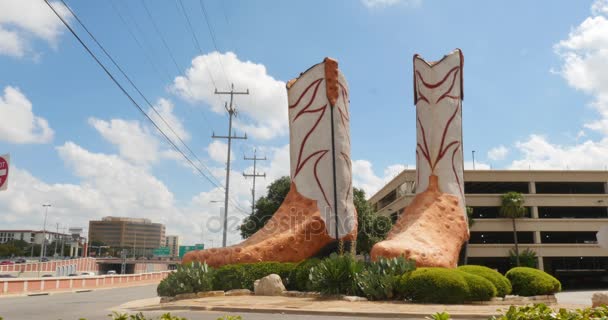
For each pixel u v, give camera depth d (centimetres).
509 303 1689
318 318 1319
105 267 11581
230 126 4434
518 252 5734
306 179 2430
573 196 5919
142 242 16825
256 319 1284
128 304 2045
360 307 1506
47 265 7312
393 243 2036
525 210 5694
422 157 2534
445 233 2255
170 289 1953
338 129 2458
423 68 2617
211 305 1600
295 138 2502
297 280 1997
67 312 1677
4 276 5419
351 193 2462
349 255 1933
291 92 2556
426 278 1653
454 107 2545
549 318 578
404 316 1344
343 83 2548
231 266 2086
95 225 16475
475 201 5856
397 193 6209
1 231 15912
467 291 1622
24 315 1562
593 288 5819
